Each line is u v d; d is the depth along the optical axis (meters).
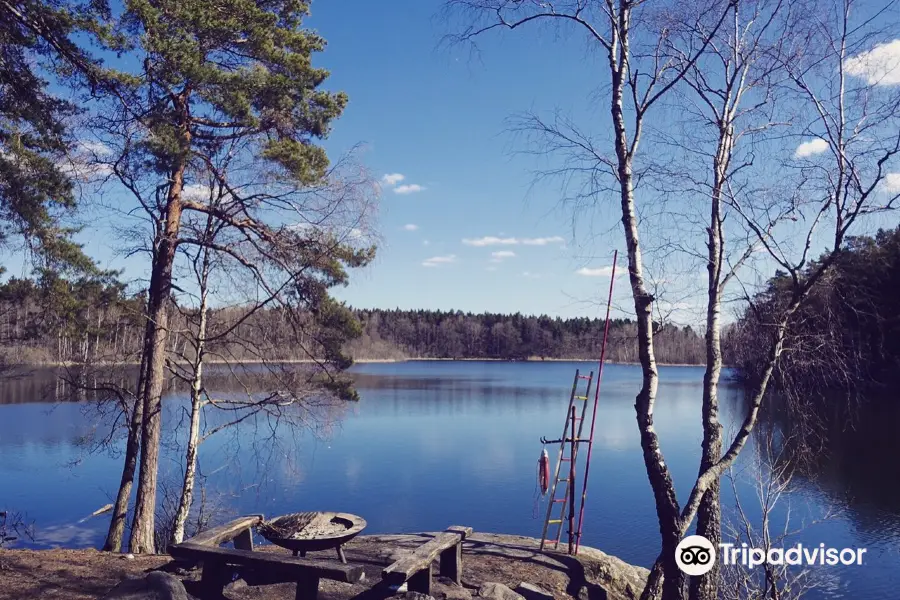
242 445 21.59
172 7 10.77
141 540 11.26
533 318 101.00
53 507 17.14
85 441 16.31
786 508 14.27
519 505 18.09
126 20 10.60
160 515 14.69
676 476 20.48
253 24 11.55
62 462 22.36
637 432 31.42
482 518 16.84
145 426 11.58
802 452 7.26
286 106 11.77
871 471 17.48
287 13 13.20
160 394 11.80
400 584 5.24
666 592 6.37
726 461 6.61
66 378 12.39
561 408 43.47
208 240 11.80
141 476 11.45
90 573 6.43
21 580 6.00
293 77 12.17
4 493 18.48
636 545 14.31
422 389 60.16
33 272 11.26
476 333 130.38
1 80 9.41
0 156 10.02
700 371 84.31
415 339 130.12
